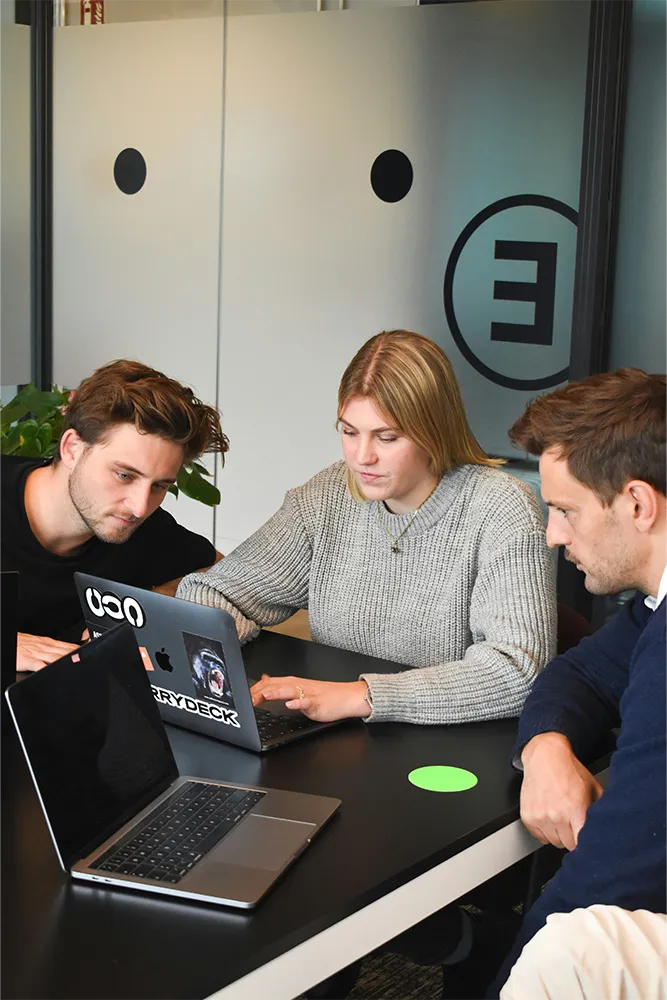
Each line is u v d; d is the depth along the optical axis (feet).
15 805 4.98
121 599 5.81
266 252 14.08
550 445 4.84
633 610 5.93
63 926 4.00
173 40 14.43
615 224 11.93
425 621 6.98
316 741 5.75
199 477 9.43
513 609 6.45
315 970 4.13
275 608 7.48
